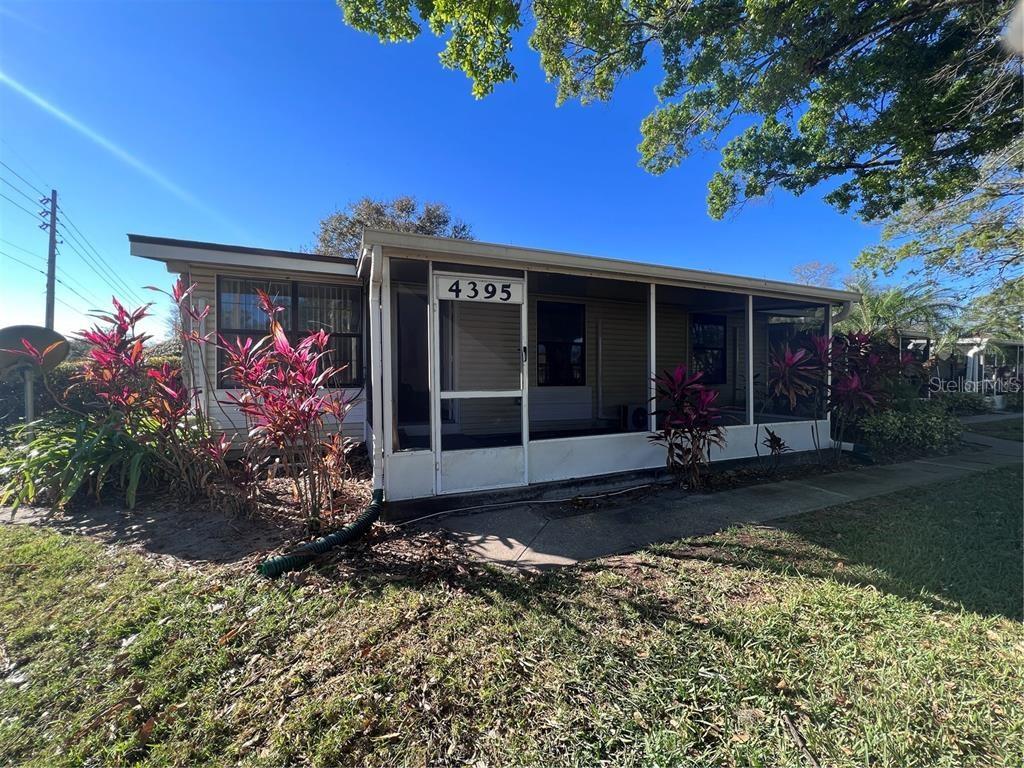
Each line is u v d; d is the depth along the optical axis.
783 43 5.50
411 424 7.24
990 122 6.28
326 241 20.22
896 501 5.08
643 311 9.69
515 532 4.09
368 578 3.12
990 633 2.50
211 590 2.94
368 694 2.02
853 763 1.69
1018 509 4.75
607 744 1.77
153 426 4.92
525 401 5.10
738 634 2.47
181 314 5.67
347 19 4.60
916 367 8.95
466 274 4.76
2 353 6.02
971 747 1.76
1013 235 9.61
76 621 2.61
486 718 1.90
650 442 5.97
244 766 1.67
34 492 4.60
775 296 7.28
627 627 2.55
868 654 2.32
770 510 4.75
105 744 1.78
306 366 4.01
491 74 4.73
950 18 5.68
